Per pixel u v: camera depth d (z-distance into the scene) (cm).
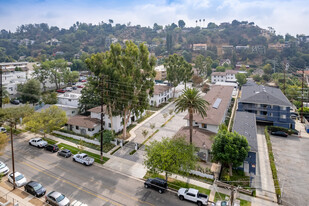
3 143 3541
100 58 4622
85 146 4503
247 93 6662
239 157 3200
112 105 4775
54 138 4897
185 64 8506
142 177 3438
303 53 17962
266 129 5309
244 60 19238
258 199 2916
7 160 3884
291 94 7781
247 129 4275
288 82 10406
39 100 7469
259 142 4794
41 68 9750
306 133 5388
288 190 3136
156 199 2891
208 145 3862
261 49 19938
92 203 2786
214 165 3681
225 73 12788
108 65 4425
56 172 3531
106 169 3666
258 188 3152
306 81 10988
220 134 3438
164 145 3228
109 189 3098
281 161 3972
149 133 5234
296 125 5956
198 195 2831
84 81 12125
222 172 3516
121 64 4634
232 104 7731
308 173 3575
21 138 4881
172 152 3061
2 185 3177
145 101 4850
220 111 5172
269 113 5716
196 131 4350
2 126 5381
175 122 6066
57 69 10456
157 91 7919
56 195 2756
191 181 3316
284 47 19812
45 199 2827
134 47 4556
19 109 5247
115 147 4459
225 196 2944
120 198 2897
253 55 19038
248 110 5972
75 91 9762
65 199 2747
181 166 3159
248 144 3488
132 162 3891
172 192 3064
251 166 3503
